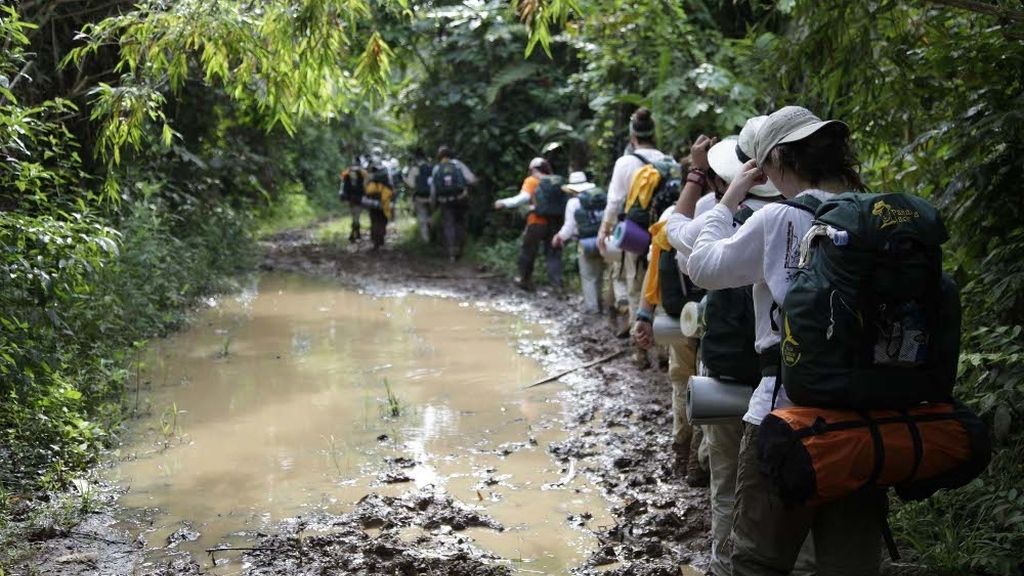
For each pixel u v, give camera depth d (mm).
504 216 17000
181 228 13578
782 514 3172
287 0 6070
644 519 5145
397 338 10164
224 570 4656
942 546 4270
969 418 2945
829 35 5551
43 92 9203
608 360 8883
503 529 5121
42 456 5812
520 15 5629
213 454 6367
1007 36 4934
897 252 2781
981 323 5207
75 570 4621
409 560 4656
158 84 6805
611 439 6570
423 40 17078
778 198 3807
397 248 18359
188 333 10273
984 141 4953
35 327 5855
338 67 6887
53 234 5844
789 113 3307
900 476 2879
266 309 11945
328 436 6754
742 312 3709
